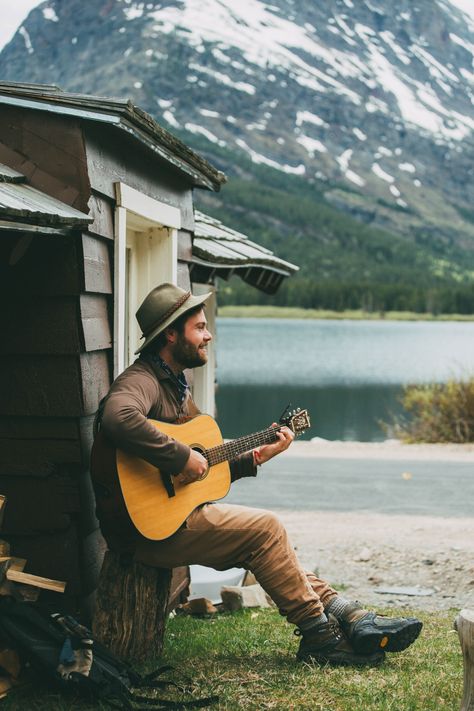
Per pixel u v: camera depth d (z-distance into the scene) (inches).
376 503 461.7
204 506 169.5
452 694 158.7
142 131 192.1
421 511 439.8
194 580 263.9
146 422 156.5
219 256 289.7
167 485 163.8
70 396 170.9
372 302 7647.6
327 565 326.3
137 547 166.6
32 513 173.6
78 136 172.6
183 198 250.1
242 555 170.6
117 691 148.6
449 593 287.7
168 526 163.5
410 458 645.3
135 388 161.0
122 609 167.8
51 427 172.1
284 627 214.5
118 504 160.7
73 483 172.4
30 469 172.7
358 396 1344.7
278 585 172.1
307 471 576.4
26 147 175.5
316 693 157.3
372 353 2706.7
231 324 5772.6
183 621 224.1
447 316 7578.7
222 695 155.8
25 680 152.6
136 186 205.0
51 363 171.6
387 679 165.5
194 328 167.8
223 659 179.6
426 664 177.2
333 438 871.7
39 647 148.2
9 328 172.2
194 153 230.8
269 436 175.0
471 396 762.2
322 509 444.5
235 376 1759.4
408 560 329.1
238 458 175.0
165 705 148.3
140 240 237.9
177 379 170.9
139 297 238.7
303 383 1592.0
